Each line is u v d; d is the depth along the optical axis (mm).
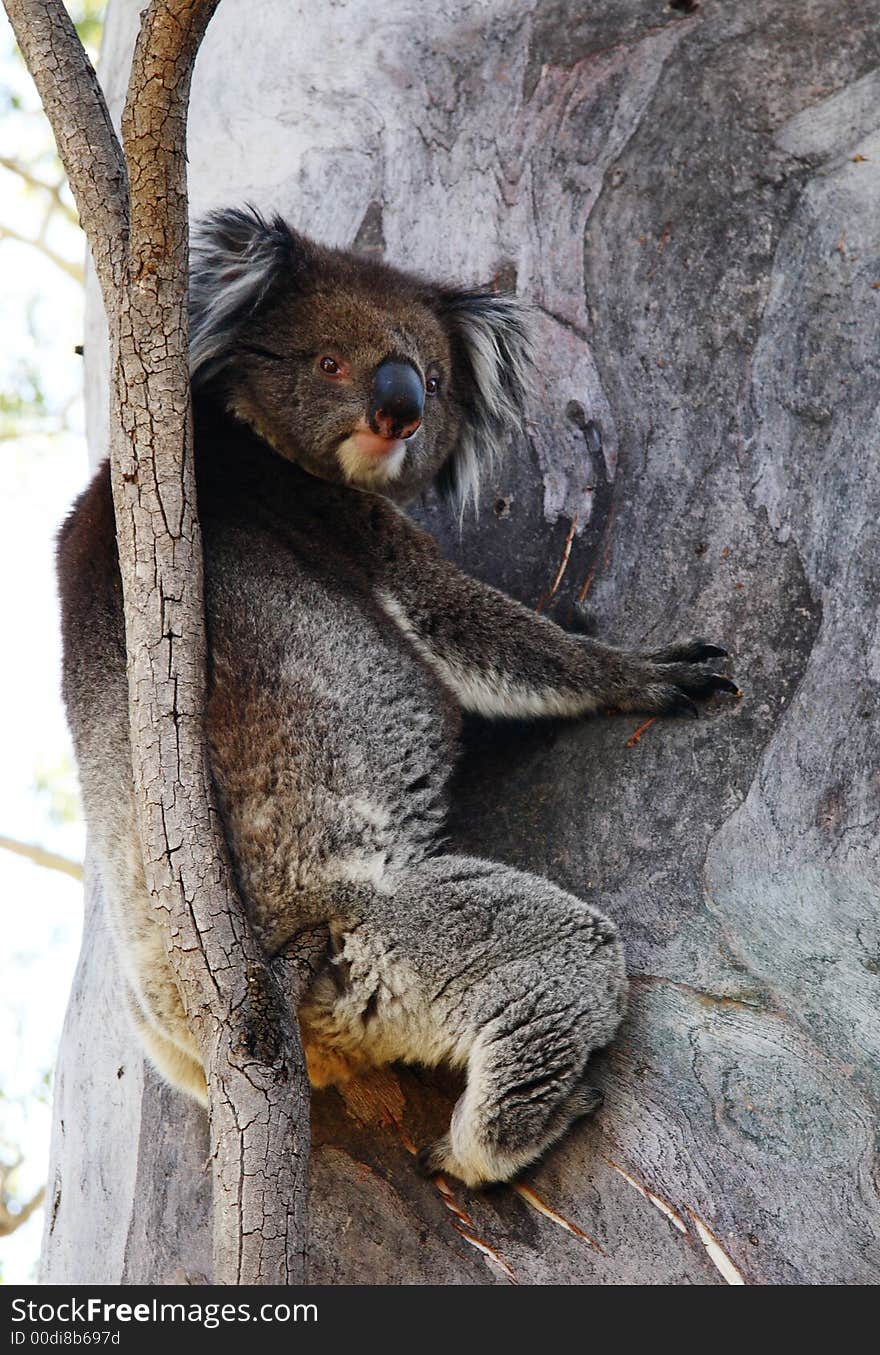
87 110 4754
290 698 5387
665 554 5930
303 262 6348
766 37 6961
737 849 5172
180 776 4352
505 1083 4816
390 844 5305
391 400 6000
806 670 5484
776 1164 4559
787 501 5852
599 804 5418
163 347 4480
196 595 4512
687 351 6301
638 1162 4680
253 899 5133
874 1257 4367
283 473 6215
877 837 5164
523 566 6262
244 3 7871
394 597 5980
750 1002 4867
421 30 7520
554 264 6770
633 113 6969
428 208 7121
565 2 7348
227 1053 4082
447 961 5031
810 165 6582
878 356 6086
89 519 6094
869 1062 4684
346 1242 4824
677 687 5535
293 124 7477
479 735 5938
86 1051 6375
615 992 4930
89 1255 5887
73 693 5715
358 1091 5176
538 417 6461
